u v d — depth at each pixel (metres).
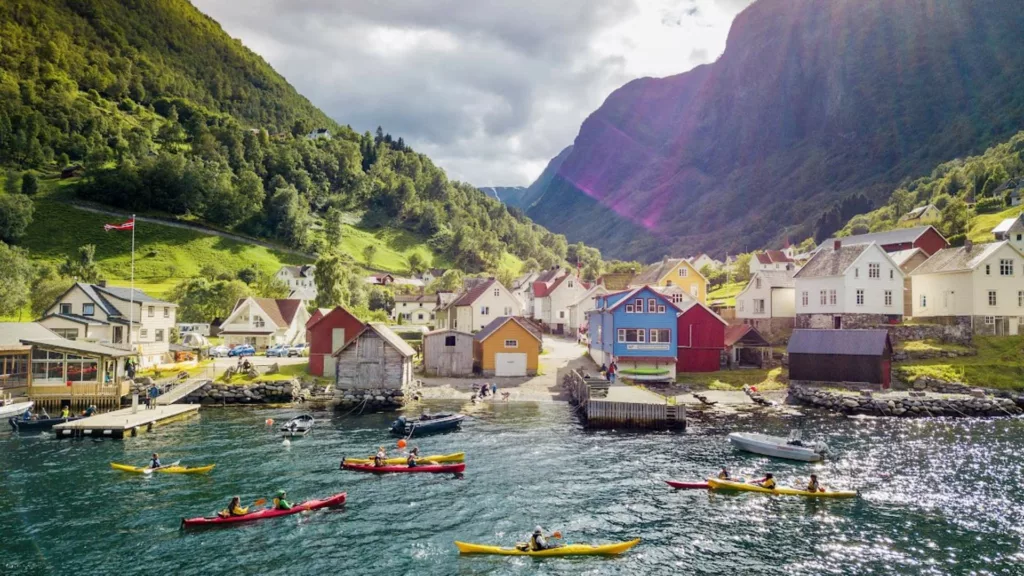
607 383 58.41
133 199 194.75
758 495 34.25
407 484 35.72
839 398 58.50
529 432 48.91
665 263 111.75
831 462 40.62
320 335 69.31
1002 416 55.81
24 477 36.44
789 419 54.34
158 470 37.66
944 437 47.59
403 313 152.12
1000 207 149.62
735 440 44.38
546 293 126.19
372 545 27.55
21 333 59.38
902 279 76.44
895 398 57.53
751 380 67.94
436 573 24.98
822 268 79.50
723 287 145.12
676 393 64.38
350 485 35.47
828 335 64.31
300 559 26.11
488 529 29.42
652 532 29.17
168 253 173.00
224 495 33.66
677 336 69.38
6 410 50.09
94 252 163.38
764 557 26.52
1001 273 72.75
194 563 25.59
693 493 34.56
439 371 74.06
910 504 32.75
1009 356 66.88
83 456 41.19
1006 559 26.20
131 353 60.22
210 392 61.59
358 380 61.50
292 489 34.66
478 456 41.69
